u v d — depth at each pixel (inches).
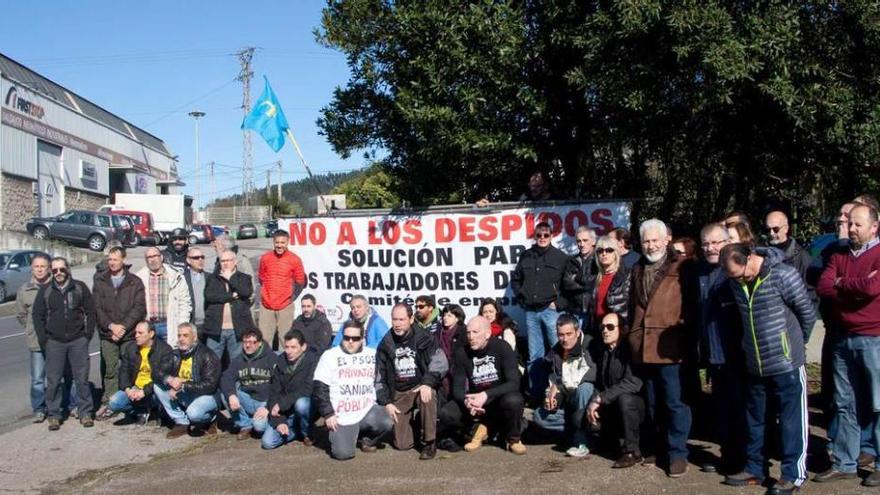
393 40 381.1
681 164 378.6
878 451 236.5
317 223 406.6
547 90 368.8
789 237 284.4
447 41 351.9
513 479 258.1
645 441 281.7
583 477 255.0
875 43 313.0
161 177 2719.0
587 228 326.0
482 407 289.4
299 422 318.3
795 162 348.5
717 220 375.6
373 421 297.9
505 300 375.6
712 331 244.5
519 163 397.7
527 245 371.6
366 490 256.2
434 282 387.2
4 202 1524.4
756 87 311.3
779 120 334.0
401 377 300.5
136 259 1348.4
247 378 326.0
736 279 231.0
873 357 233.9
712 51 290.5
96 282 368.5
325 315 384.5
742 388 244.2
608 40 315.3
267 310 393.1
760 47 292.5
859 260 236.2
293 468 285.0
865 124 309.6
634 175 396.5
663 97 323.3
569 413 283.0
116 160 2226.9
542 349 340.8
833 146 330.6
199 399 329.7
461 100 348.8
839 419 241.0
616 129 353.1
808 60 308.8
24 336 689.6
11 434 346.0
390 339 302.7
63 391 379.2
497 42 342.6
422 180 425.1
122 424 359.6
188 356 335.0
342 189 1403.8
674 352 249.9
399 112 389.7
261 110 449.4
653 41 313.3
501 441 303.7
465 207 380.5
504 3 352.5
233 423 346.0
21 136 1605.6
